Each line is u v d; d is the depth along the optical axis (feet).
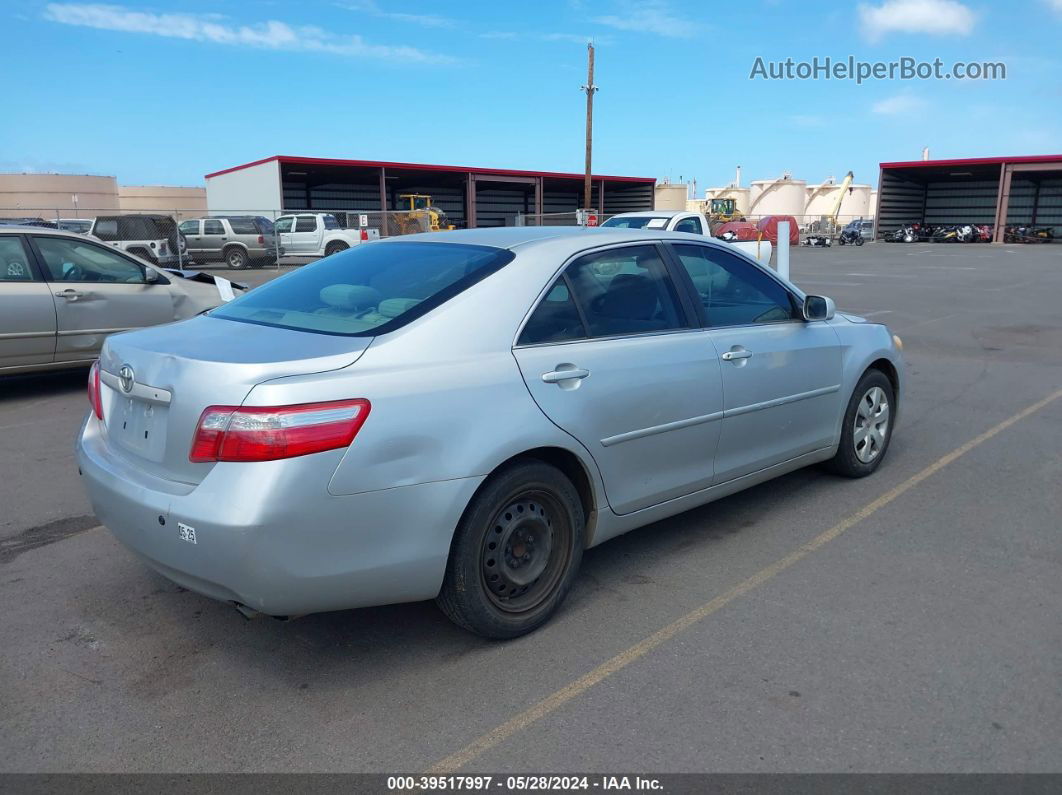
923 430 22.03
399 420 9.72
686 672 10.53
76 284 26.25
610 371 11.91
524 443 10.70
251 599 9.28
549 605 11.59
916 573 13.35
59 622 11.96
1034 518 15.70
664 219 46.98
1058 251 142.51
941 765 8.75
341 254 13.80
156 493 9.71
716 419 13.60
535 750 9.05
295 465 9.09
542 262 11.84
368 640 11.42
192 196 198.49
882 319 45.62
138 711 9.84
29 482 18.17
